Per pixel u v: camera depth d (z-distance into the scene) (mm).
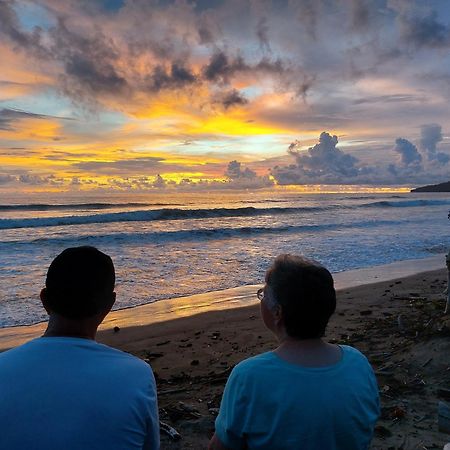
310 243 19391
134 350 6691
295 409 1447
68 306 1489
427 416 3906
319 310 1561
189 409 4359
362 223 29688
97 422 1337
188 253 16359
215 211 34312
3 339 7215
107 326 7973
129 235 20000
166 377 5520
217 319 8461
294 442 1439
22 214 33500
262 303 1696
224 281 11930
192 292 10703
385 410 4012
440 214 39656
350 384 1508
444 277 12148
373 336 6430
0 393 1340
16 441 1285
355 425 1484
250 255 16031
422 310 7559
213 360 6156
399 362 5020
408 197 91562
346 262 14898
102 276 1545
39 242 17828
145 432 1457
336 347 1653
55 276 1506
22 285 10844
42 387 1354
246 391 1514
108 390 1389
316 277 1591
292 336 1599
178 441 3754
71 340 1480
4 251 15828
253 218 33344
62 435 1301
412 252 17250
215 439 1595
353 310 8484
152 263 14273
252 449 1508
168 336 7395
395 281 11594
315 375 1498
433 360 4828
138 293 10492
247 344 6879
